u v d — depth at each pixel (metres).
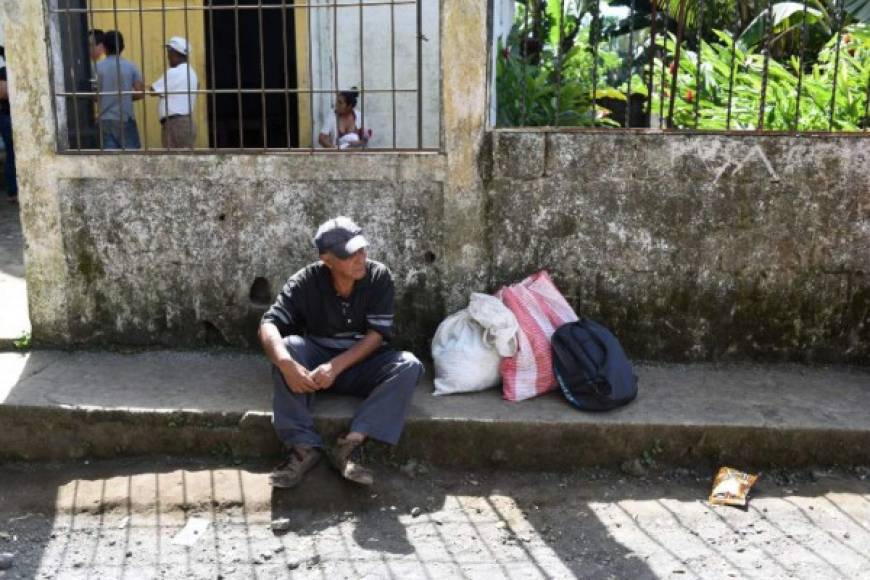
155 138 7.65
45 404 3.84
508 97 6.87
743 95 6.15
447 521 3.42
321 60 7.42
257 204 4.31
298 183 4.27
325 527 3.39
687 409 3.86
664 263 4.27
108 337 4.52
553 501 3.56
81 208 4.37
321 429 3.73
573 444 3.75
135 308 4.48
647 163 4.16
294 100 7.63
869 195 4.16
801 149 4.12
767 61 4.13
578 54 8.32
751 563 3.12
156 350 4.52
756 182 4.16
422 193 4.23
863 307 4.29
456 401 3.93
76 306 4.48
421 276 4.32
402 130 7.36
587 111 6.93
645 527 3.37
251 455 3.82
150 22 7.52
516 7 10.22
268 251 4.36
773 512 3.46
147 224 4.38
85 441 3.85
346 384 3.86
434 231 4.27
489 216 4.24
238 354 4.46
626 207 4.21
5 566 3.12
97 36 6.38
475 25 4.02
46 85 4.24
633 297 4.31
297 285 3.80
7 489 3.66
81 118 4.97
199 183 4.31
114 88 6.39
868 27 6.14
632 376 3.88
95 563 3.16
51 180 4.34
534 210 4.23
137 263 4.42
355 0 7.17
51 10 4.23
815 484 3.65
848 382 4.18
